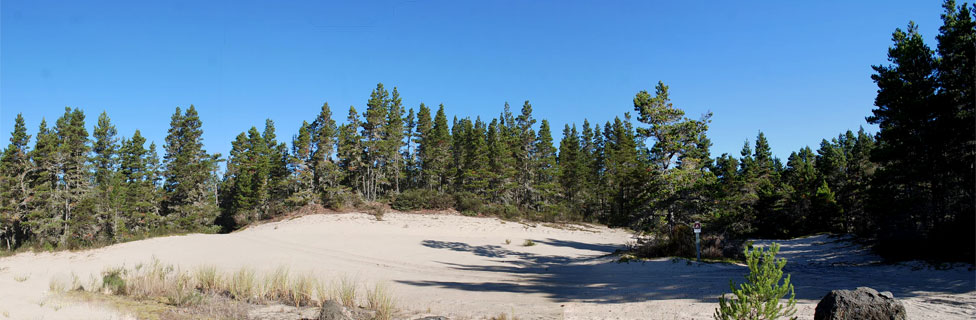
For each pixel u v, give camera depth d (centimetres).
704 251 2225
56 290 1248
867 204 2816
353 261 2422
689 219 2852
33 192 4850
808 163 6406
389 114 7200
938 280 1193
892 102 2516
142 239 3975
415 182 8050
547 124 7225
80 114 5375
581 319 887
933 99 2136
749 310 523
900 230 2197
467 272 2020
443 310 1044
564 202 7206
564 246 3772
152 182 6250
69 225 4891
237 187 6694
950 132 2128
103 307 964
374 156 6681
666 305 959
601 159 8506
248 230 5088
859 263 1953
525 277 1823
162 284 1224
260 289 1176
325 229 4634
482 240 4103
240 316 898
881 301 566
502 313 983
